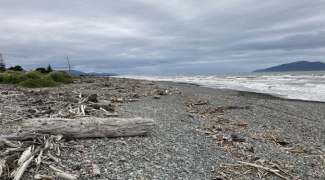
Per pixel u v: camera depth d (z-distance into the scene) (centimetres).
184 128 1154
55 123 803
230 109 1897
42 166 591
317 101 2661
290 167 782
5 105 1362
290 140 1119
